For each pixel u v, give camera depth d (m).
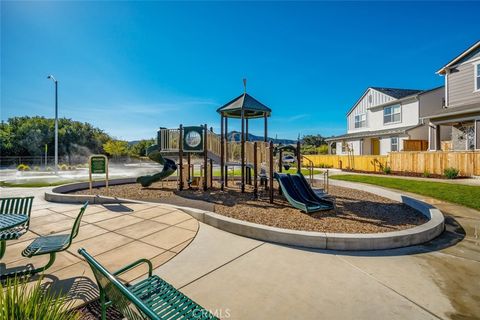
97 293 2.76
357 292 2.81
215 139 10.49
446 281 3.06
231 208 6.75
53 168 27.14
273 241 4.37
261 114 12.45
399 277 3.16
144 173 20.45
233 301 2.64
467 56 15.03
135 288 2.28
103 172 9.43
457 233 4.88
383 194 8.49
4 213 3.85
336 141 27.50
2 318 1.53
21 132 39.47
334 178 14.00
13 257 3.69
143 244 4.25
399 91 24.03
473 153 12.48
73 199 7.79
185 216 5.96
